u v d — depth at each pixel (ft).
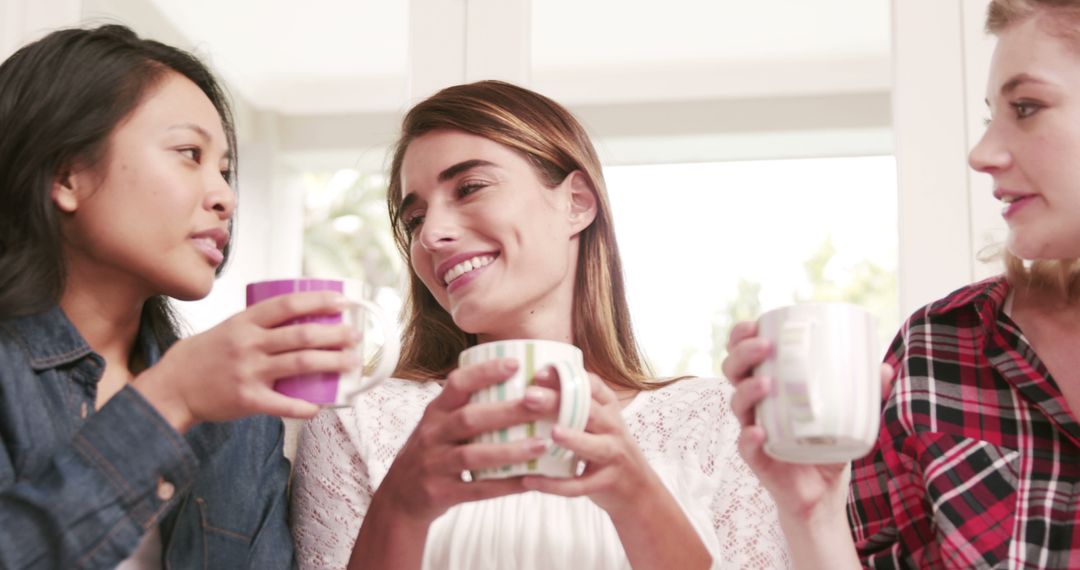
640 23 7.13
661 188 6.90
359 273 6.98
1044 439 4.33
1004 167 4.17
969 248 6.42
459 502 3.75
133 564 4.00
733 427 4.98
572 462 3.69
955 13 6.69
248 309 3.48
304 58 7.24
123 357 4.38
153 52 4.34
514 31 7.05
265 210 7.08
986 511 4.26
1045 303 4.57
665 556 4.00
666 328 6.66
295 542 4.78
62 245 4.13
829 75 6.88
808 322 3.37
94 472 3.41
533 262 5.00
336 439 4.96
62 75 4.12
